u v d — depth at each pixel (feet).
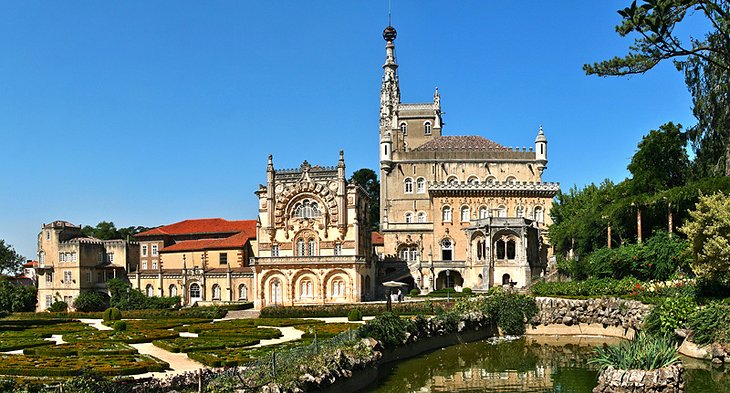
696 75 302.66
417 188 444.96
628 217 290.15
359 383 157.38
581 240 317.01
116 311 318.04
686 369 161.89
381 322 194.29
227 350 181.68
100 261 454.40
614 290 241.35
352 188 361.30
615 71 168.04
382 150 448.24
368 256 374.63
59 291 440.86
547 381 161.99
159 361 161.17
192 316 318.24
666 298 201.36
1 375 143.23
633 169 317.22
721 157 279.69
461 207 424.05
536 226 403.13
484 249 387.75
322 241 359.87
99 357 166.30
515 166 442.91
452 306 279.28
